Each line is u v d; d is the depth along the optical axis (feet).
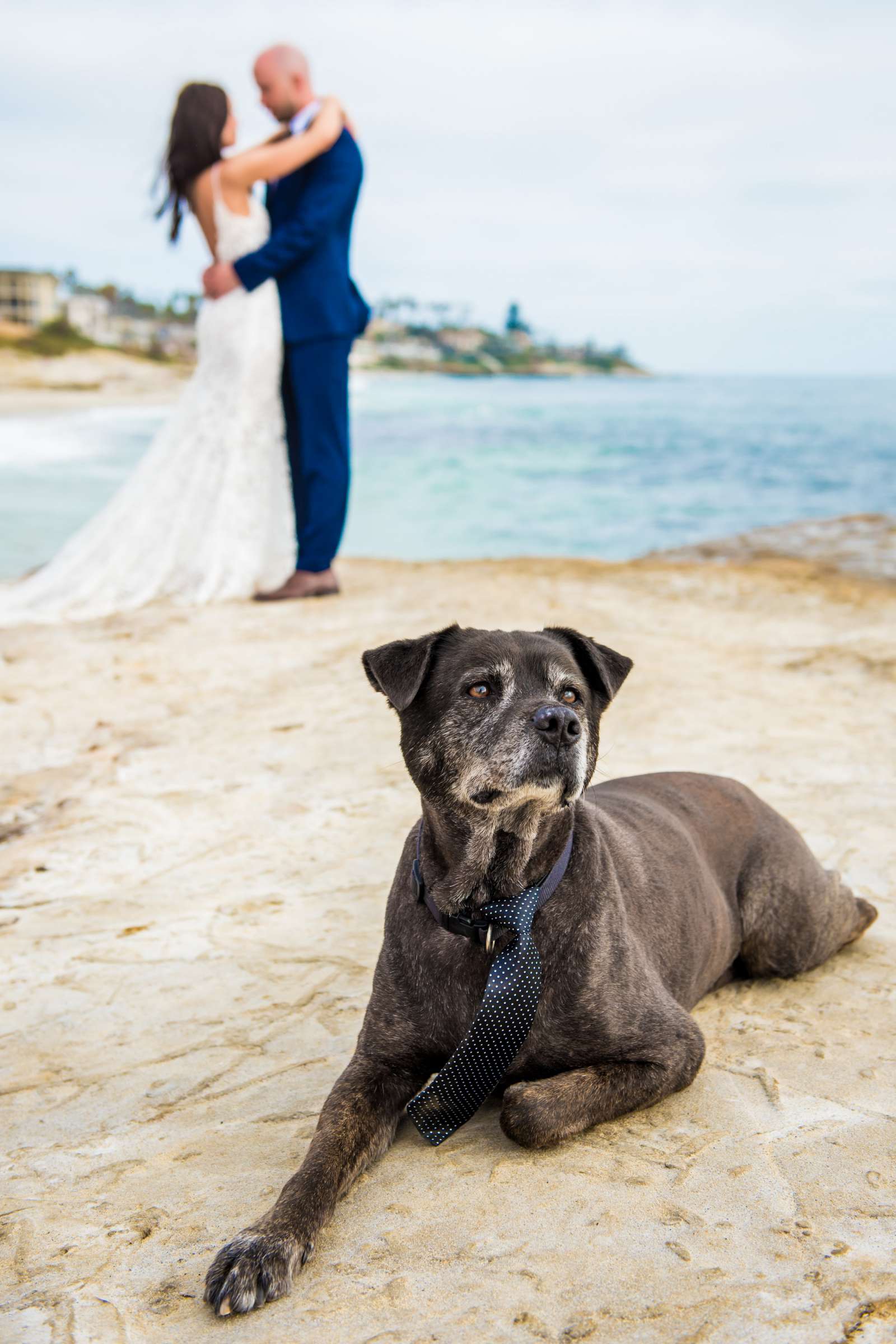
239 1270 7.82
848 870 15.51
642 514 67.05
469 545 54.90
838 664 25.27
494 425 148.66
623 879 11.11
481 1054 9.63
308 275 30.01
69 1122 10.42
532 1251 8.05
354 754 20.54
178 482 32.60
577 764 9.98
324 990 12.75
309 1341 7.35
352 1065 10.23
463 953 10.11
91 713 23.09
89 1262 8.34
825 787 18.37
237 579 32.04
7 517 58.59
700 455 110.83
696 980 11.96
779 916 12.79
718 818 13.21
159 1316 7.72
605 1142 9.52
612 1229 8.25
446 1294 7.68
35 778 19.85
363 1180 9.27
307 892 15.40
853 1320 7.19
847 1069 10.61
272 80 30.04
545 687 10.61
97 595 31.68
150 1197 9.15
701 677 24.43
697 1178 8.89
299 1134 10.01
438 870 10.39
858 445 131.03
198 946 13.97
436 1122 9.66
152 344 412.36
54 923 14.79
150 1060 11.46
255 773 19.89
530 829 9.96
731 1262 7.82
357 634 27.84
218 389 31.89
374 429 134.00
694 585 33.60
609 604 31.04
